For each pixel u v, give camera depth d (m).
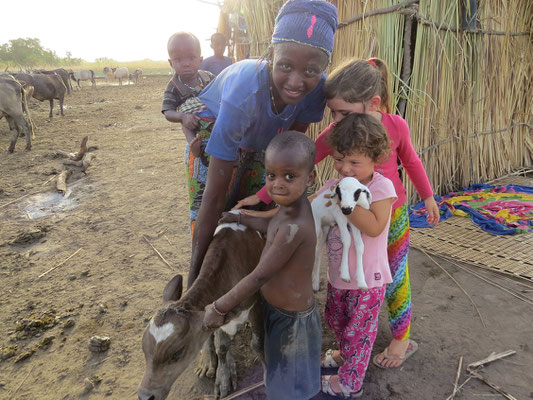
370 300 2.24
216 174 2.15
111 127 12.98
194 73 3.56
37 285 4.19
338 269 2.26
